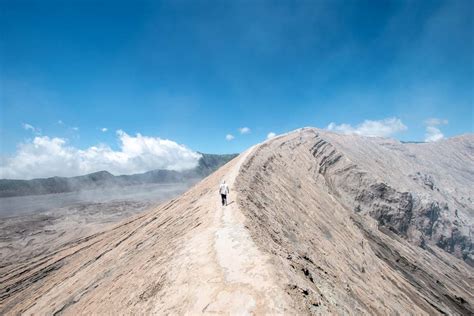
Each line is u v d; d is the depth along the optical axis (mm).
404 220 79625
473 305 54438
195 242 18500
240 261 14820
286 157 67625
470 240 99188
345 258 34219
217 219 22000
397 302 31781
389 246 60906
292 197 44062
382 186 80750
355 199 77375
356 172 82438
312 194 53500
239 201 26031
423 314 33781
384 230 72125
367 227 64688
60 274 40594
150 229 36906
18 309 33500
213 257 15750
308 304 12680
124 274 22703
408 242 74875
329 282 20141
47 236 102312
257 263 14328
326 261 27453
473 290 66000
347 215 57719
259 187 37562
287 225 30062
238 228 19281
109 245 42625
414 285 47969
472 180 182125
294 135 98062
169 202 59500
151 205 167875
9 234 105812
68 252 55375
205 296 12711
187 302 12883
